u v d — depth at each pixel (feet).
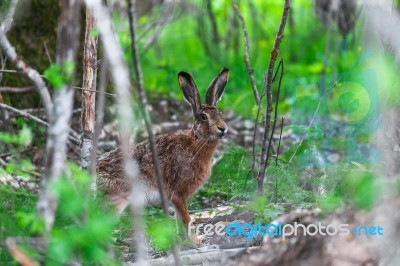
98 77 44.16
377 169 31.86
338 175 37.35
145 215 39.11
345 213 28.25
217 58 70.44
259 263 28.53
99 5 28.78
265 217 33.71
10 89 43.70
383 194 27.48
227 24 72.74
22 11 53.47
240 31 72.74
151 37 68.69
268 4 78.18
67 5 25.55
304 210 30.91
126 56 61.31
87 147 33.73
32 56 54.08
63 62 25.64
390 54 31.09
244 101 60.70
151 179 40.14
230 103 62.54
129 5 25.61
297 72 64.49
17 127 49.39
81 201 24.25
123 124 26.04
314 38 72.13
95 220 24.44
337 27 60.75
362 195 27.30
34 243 25.94
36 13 54.08
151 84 66.59
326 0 69.41
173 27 77.61
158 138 40.83
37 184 41.37
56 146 25.26
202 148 40.34
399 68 30.94
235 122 58.70
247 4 76.84
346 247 27.43
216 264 31.14
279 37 35.58
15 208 31.58
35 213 26.91
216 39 70.13
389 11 30.83
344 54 63.31
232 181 41.75
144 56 69.26
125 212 41.16
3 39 26.50
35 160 46.37
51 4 54.60
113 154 39.40
